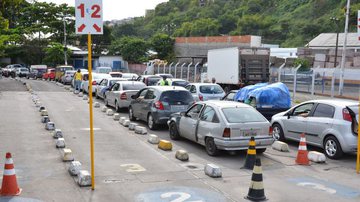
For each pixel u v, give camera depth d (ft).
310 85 91.45
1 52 145.59
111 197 24.02
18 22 213.05
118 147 38.34
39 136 42.78
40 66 187.01
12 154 34.55
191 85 63.52
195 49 192.54
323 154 33.96
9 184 24.07
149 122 49.73
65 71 138.62
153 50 207.62
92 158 25.30
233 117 34.53
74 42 233.96
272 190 25.90
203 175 29.01
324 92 88.99
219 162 33.12
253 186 23.91
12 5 47.96
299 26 232.12
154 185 26.48
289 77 96.63
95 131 46.98
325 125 36.14
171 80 71.31
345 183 27.81
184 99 49.01
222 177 28.58
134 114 54.85
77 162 29.17
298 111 40.63
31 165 31.04
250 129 34.01
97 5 24.35
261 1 282.15
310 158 34.37
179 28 277.64
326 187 26.78
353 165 33.12
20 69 189.78
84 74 99.96
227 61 96.73
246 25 247.09
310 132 37.93
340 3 224.12
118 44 212.43
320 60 136.56
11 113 60.85
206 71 116.26
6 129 46.80
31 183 26.50
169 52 202.28
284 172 30.53
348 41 166.81
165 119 47.75
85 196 24.14
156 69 146.82
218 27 254.68
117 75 102.32
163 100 48.19
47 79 162.09
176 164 32.17
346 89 85.71
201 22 263.90
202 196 24.39
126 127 50.26
